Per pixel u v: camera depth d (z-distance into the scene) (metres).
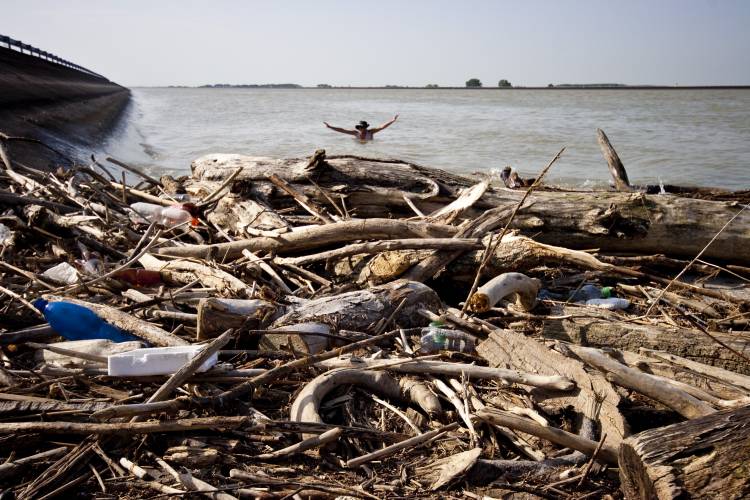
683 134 25.89
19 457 2.94
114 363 3.32
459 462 3.02
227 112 48.50
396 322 4.48
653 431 2.67
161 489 2.76
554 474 3.04
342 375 3.60
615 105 67.19
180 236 6.30
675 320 5.05
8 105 15.61
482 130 27.33
